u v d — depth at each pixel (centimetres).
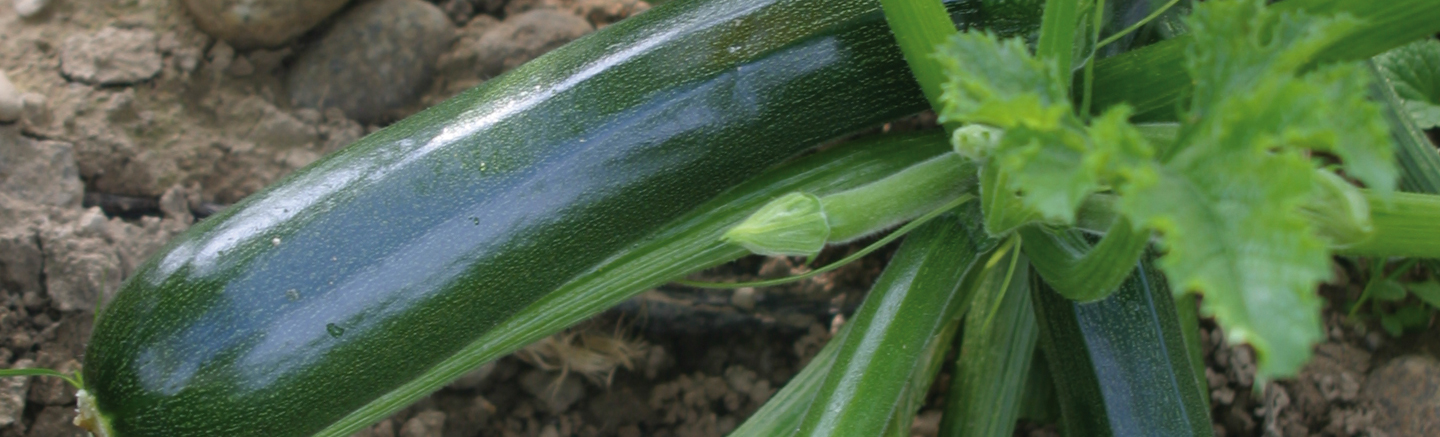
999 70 50
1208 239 47
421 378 62
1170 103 61
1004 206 54
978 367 67
